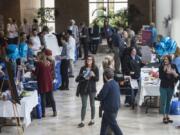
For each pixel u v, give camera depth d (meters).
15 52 9.68
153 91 10.68
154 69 11.59
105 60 9.01
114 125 8.28
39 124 10.30
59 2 29.30
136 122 10.39
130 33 16.61
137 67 11.78
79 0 29.36
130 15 28.44
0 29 22.27
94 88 9.94
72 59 16.17
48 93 10.92
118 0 30.58
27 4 27.97
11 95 8.55
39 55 10.73
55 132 9.66
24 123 9.37
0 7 26.50
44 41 14.22
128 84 11.79
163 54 11.12
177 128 9.84
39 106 10.76
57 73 13.94
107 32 24.61
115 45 16.22
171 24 17.42
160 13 20.05
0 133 9.54
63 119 10.77
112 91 8.25
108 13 30.11
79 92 9.91
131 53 11.88
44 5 30.62
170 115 10.95
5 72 9.48
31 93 9.79
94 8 30.09
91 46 23.77
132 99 11.62
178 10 16.28
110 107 8.24
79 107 12.02
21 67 10.39
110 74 8.32
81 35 21.53
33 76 10.91
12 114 9.12
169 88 10.09
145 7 28.97
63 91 14.22
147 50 13.30
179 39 16.22
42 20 28.31
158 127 9.95
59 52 14.20
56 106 12.15
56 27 29.25
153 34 17.41
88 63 9.77
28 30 21.55
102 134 8.43
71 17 29.36
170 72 9.95
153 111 11.42
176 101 11.09
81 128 9.94
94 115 10.26
